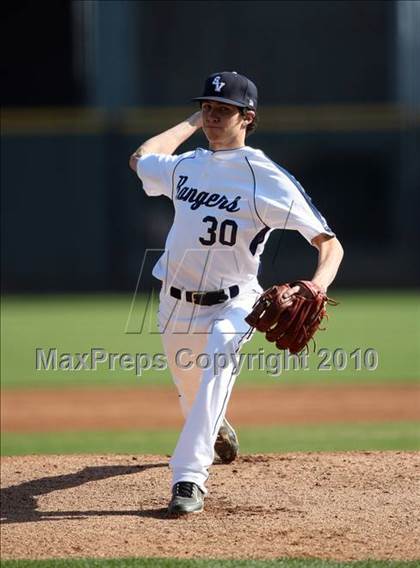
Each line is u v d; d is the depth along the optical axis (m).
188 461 15.87
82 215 69.69
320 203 69.50
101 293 69.94
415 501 16.55
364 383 39.03
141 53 73.25
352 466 18.88
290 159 69.75
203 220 16.19
